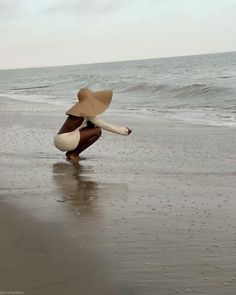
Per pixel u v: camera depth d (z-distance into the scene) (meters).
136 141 9.73
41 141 9.38
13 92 42.06
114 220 4.27
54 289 2.85
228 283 2.99
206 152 8.37
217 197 5.21
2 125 12.62
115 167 6.90
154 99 24.86
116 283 2.96
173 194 5.32
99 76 59.97
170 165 7.13
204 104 20.70
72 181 5.89
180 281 3.01
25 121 13.63
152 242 3.71
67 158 7.55
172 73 58.75
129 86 33.44
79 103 7.56
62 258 3.33
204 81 35.69
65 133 7.42
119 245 3.62
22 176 6.14
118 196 5.18
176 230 4.02
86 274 3.08
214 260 3.36
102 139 10.01
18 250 3.48
